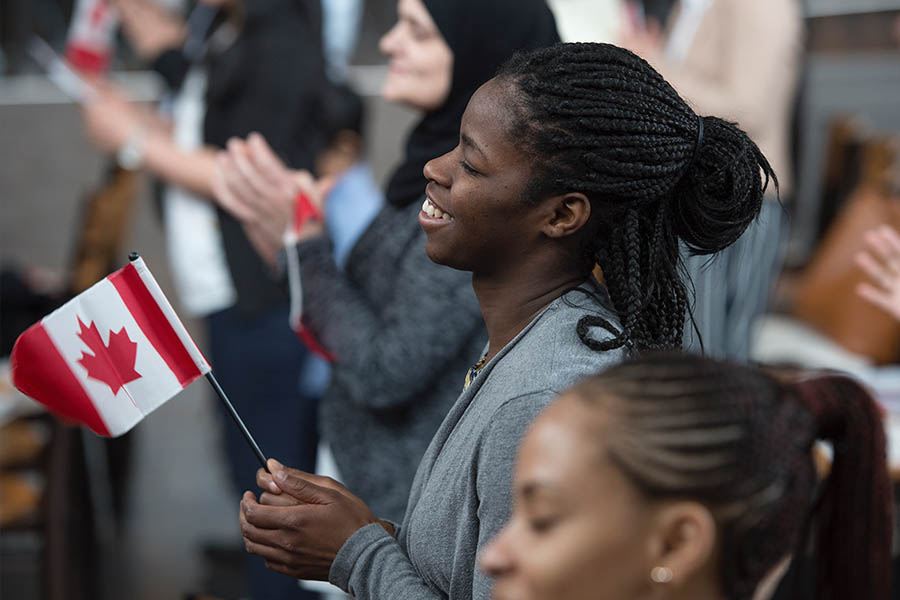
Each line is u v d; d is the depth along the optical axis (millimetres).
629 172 1132
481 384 1191
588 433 750
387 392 1804
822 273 3482
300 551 1241
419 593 1163
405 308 1778
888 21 5168
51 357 1329
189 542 3797
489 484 1089
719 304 2271
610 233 1177
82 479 3316
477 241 1184
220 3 3059
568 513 744
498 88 1163
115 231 3752
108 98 3162
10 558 2785
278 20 2875
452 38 1838
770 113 2838
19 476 3123
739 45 2809
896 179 3543
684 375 774
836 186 4043
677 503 733
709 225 1204
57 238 5949
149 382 1351
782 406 791
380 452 1875
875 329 3252
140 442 4547
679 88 2746
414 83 1862
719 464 738
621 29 2805
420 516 1191
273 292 2805
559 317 1158
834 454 1124
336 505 1253
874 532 1125
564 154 1131
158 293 1343
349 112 2896
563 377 1097
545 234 1169
